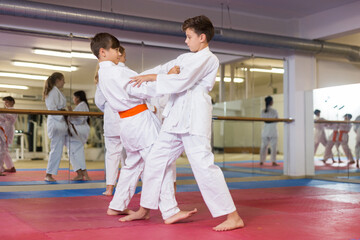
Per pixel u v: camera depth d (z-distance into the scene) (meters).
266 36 6.43
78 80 5.54
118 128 4.47
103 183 5.59
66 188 5.36
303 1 6.41
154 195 2.83
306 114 7.18
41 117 5.32
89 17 5.24
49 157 5.34
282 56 7.16
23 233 2.51
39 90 5.32
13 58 5.21
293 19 7.31
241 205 3.83
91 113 5.48
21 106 5.20
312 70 7.31
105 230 2.61
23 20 5.32
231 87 6.63
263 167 6.90
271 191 5.12
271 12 6.93
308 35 7.14
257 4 6.53
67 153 5.46
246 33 6.27
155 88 2.77
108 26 5.41
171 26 5.74
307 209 3.59
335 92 6.77
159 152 2.80
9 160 5.11
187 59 2.74
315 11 6.92
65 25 5.57
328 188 5.55
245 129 6.78
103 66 2.96
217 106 6.48
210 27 2.79
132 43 5.95
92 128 5.64
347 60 7.88
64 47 5.50
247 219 3.05
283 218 3.10
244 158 6.74
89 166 5.58
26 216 3.12
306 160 7.18
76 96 5.52
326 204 3.93
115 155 4.55
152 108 4.13
